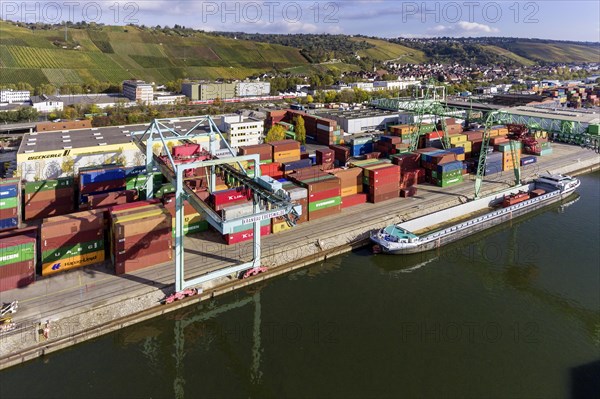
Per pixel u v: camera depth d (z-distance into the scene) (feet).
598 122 371.76
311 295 147.64
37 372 108.99
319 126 355.36
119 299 128.67
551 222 218.38
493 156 275.80
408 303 143.74
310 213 194.70
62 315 119.85
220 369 113.29
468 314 137.49
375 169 219.41
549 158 322.75
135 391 104.53
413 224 198.80
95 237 148.66
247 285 151.02
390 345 122.21
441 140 290.15
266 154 255.29
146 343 122.72
